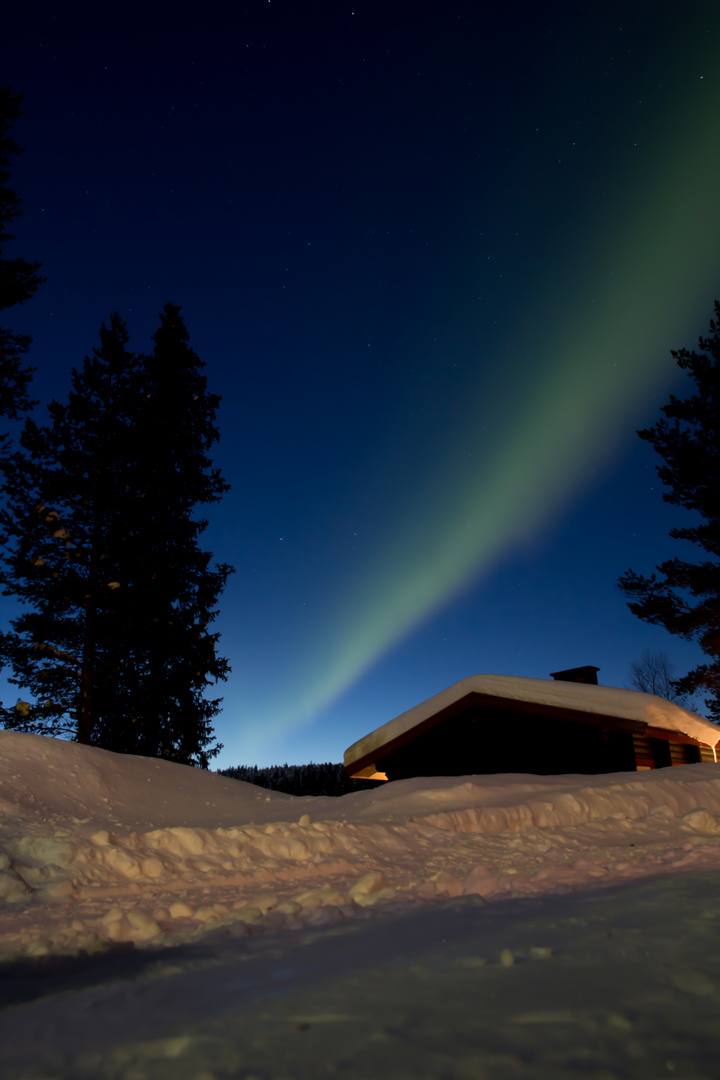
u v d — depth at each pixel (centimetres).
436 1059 146
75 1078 152
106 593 2102
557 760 1404
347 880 495
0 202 2030
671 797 918
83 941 320
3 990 248
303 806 970
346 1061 148
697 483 2378
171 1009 202
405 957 247
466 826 737
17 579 2069
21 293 1997
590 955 228
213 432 2591
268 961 258
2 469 2155
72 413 2316
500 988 196
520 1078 134
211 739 2220
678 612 2309
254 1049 160
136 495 2311
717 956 217
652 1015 167
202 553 2341
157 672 2134
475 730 1513
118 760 1005
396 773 1602
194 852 559
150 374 2550
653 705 1305
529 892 399
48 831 594
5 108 2083
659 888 367
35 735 959
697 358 2470
